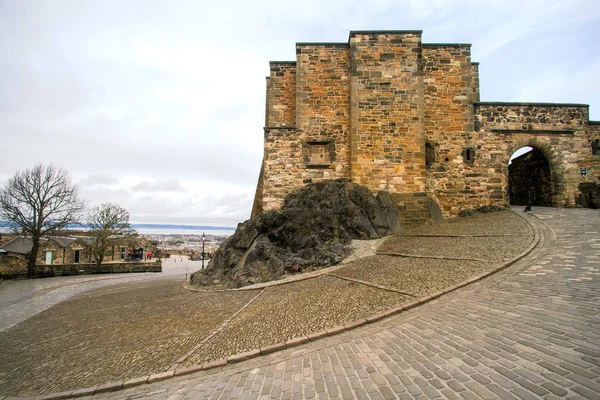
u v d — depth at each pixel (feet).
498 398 10.09
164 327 27.58
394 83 56.80
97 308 44.55
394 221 51.96
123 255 186.80
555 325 14.47
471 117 58.75
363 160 55.62
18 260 122.52
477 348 13.65
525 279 21.89
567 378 10.43
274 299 29.58
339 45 60.03
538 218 43.78
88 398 16.40
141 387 16.55
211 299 36.04
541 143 58.59
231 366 16.97
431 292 22.30
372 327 18.48
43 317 43.57
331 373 14.01
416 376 12.38
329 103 59.21
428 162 57.93
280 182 57.62
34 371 21.99
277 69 62.44
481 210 56.65
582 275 20.81
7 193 108.17
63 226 117.29
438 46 59.82
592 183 57.41
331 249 44.16
